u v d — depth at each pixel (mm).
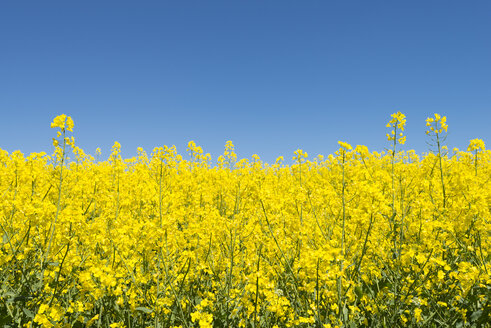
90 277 2775
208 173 9266
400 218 4332
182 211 3875
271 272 3525
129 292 2980
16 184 5355
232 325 3264
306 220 4258
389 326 3090
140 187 5656
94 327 3123
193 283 3723
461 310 3098
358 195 3830
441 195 4777
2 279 3328
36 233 3504
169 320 3193
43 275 3301
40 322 2561
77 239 3467
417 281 3320
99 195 5121
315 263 2941
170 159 3975
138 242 3508
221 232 3773
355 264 3535
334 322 2883
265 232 3963
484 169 7133
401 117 5742
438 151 4957
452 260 3709
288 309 3230
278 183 8250
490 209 4180
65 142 3475
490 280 2914
